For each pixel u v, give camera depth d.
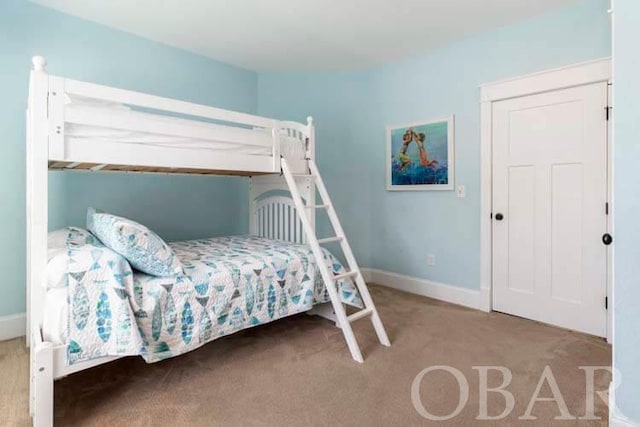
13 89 2.43
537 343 2.33
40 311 1.59
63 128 1.68
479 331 2.54
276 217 3.24
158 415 1.60
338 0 2.46
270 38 3.05
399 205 3.67
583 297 2.51
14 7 2.43
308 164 2.83
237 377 1.93
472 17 2.69
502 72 2.85
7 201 2.43
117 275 1.63
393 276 3.74
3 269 2.43
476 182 3.05
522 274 2.82
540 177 2.69
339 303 2.21
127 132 1.90
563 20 2.53
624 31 1.36
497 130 2.90
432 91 3.32
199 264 2.09
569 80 2.50
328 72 3.87
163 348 1.74
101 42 2.81
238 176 3.46
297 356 2.18
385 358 2.14
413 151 3.49
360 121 3.90
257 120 2.46
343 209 3.95
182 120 2.11
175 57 3.23
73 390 1.81
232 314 2.03
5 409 1.63
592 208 2.46
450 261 3.27
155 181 3.15
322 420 1.56
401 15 2.66
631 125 1.36
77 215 2.75
